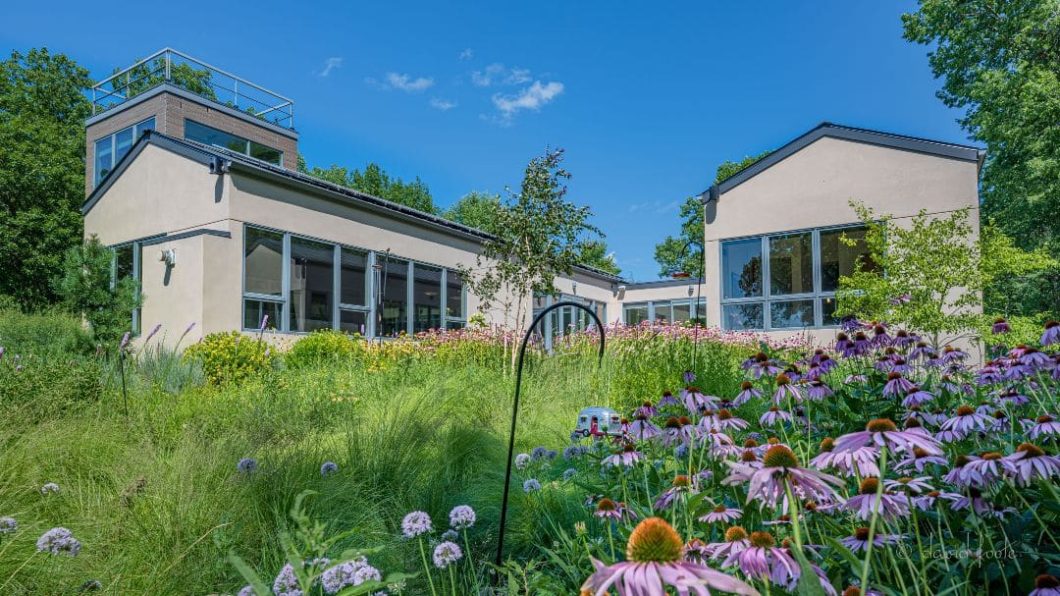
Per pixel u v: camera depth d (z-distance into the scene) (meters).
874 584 1.13
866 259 9.95
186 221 9.88
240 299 9.31
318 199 10.68
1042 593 1.09
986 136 17.36
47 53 20.98
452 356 8.63
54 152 17.66
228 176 9.31
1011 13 16.97
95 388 5.32
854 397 2.82
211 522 2.53
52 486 2.71
